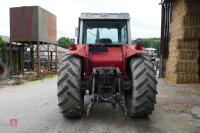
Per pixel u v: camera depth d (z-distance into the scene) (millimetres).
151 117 5730
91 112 6109
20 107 6961
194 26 12117
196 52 12273
